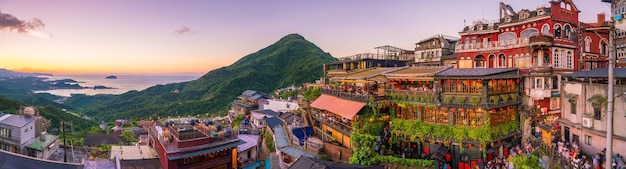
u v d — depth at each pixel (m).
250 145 52.81
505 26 46.16
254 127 78.94
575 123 33.31
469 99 33.59
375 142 36.03
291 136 49.12
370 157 35.31
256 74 198.00
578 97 33.16
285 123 58.06
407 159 34.38
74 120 117.06
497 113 34.69
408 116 38.03
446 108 34.84
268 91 178.88
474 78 32.56
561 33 40.62
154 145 50.12
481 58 47.66
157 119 125.56
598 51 44.84
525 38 40.62
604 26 44.41
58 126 102.12
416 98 36.69
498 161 31.75
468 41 52.41
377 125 38.53
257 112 90.56
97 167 38.47
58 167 33.91
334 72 80.88
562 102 36.66
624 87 27.44
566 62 40.78
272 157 47.66
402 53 83.00
